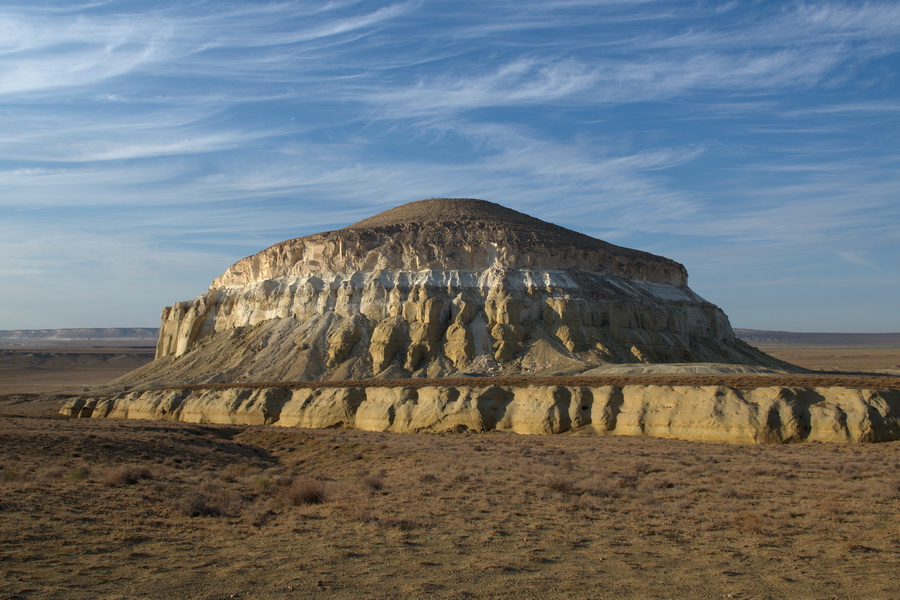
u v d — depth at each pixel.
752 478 30.58
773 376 57.47
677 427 50.69
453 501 25.86
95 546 18.17
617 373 82.00
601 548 18.70
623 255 120.69
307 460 45.16
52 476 29.38
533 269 106.00
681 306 120.19
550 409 56.59
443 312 98.62
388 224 117.06
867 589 14.82
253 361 99.31
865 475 30.75
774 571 16.33
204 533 20.42
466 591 14.59
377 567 16.55
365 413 65.81
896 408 45.88
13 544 17.80
